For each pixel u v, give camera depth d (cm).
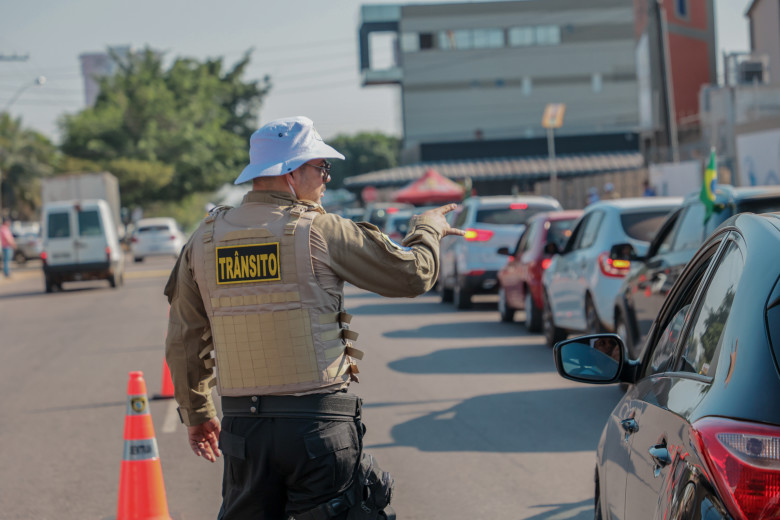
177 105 9312
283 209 349
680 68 5272
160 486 614
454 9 10362
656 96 4822
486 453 789
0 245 4191
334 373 342
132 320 2125
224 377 348
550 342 1405
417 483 708
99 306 2562
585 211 1334
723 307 296
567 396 1018
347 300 2427
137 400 616
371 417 948
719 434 245
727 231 339
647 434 329
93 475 784
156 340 1717
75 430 968
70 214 3169
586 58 10469
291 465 338
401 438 852
